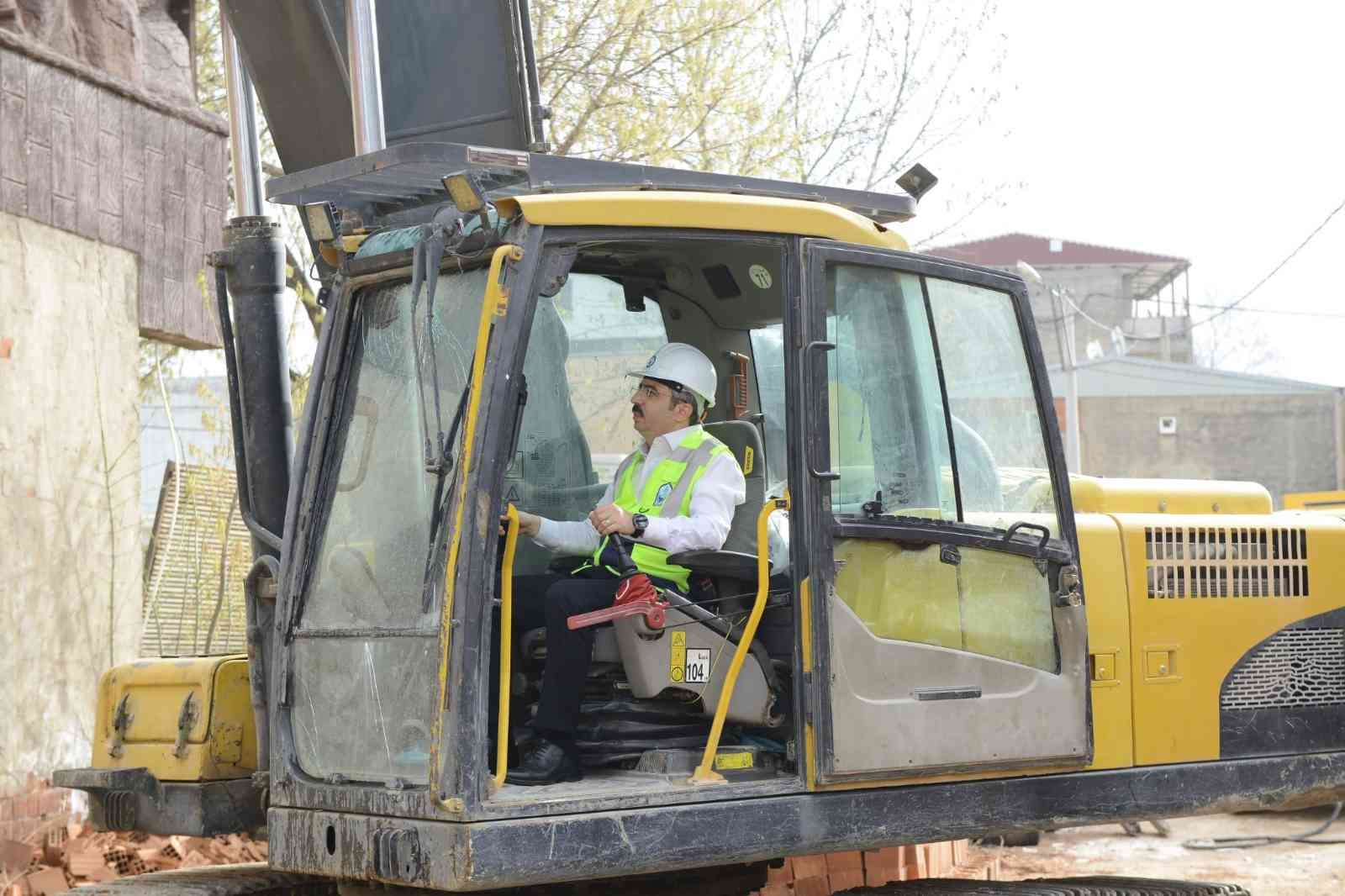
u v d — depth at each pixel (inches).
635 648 171.2
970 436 184.5
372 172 162.2
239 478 205.9
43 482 301.1
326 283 180.2
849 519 170.1
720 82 485.7
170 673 201.6
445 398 163.0
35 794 289.3
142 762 201.0
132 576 322.3
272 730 171.8
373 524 167.6
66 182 315.9
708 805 160.2
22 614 292.2
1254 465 1669.5
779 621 180.4
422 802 151.7
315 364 177.3
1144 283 2315.5
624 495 187.5
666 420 185.5
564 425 204.5
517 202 156.4
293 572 172.6
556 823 151.3
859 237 177.2
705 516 175.0
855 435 173.8
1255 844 389.1
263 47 209.8
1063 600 188.7
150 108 341.1
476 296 162.6
